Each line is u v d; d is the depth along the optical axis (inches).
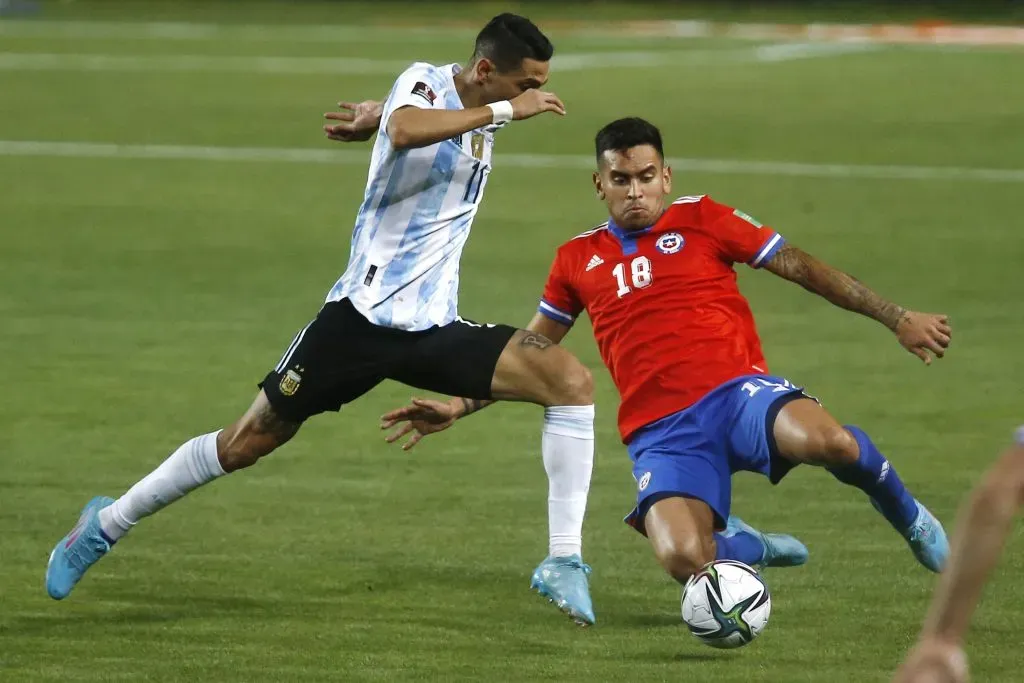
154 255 1567.4
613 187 703.7
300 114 2657.5
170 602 693.3
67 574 678.5
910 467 906.1
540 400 670.5
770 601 617.6
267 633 653.9
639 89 2979.8
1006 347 1205.1
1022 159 2171.5
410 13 4655.5
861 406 1040.8
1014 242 1627.7
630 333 694.5
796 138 2368.4
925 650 303.6
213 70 3280.0
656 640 645.9
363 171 2107.5
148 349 1199.6
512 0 4896.7
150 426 995.3
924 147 2274.9
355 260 671.8
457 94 682.8
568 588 642.8
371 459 929.5
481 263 1529.3
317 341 666.8
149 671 609.0
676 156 2204.7
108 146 2295.8
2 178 2022.6
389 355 666.2
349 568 741.9
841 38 4020.7
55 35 3966.5
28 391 1077.1
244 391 1082.7
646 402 685.3
